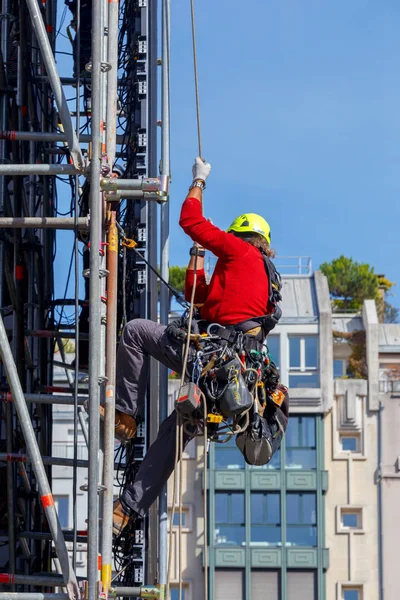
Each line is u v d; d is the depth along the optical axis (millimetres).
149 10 19922
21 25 20188
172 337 15188
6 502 21344
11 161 20391
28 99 20641
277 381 15734
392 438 71750
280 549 69438
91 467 13977
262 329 15570
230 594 68750
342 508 70500
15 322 20391
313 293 76000
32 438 14383
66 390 21781
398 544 70000
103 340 15188
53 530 14234
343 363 75250
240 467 70375
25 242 20812
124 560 19047
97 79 14758
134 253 19672
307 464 71188
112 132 15727
